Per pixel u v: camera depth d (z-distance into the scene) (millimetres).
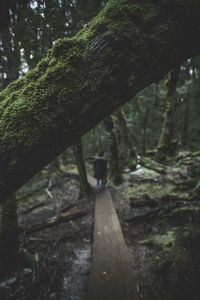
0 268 5750
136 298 4316
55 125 1939
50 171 17547
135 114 17484
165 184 11148
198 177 11117
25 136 1901
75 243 7191
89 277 4949
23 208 11828
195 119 20047
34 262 6176
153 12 2053
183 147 18625
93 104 1996
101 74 1964
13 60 6340
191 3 2062
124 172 13977
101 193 11547
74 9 5316
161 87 14297
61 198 12680
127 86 2057
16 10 5125
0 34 6211
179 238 6457
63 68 1969
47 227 8461
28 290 5172
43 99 1940
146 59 2045
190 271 5148
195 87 16719
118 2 2084
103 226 7555
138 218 7938
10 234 5969
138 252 6172
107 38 1990
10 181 1970
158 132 20031
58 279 5398
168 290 4695
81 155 11680
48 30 5355
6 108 1981
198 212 7375
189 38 2164
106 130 12680
